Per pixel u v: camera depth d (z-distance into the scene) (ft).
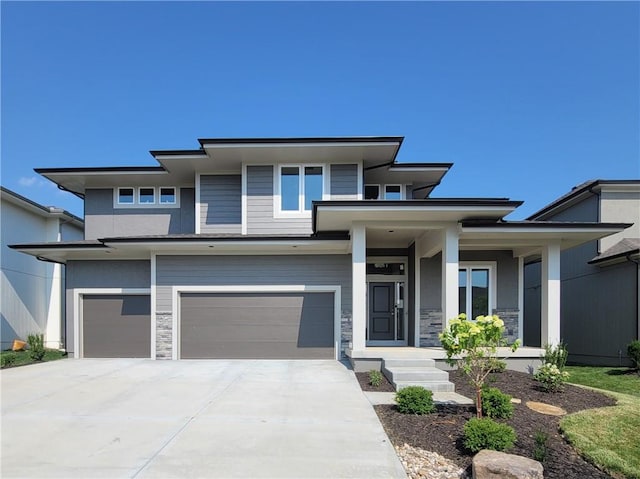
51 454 15.89
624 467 14.67
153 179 48.34
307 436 17.87
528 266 66.08
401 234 39.42
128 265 44.34
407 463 15.08
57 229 60.95
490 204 31.19
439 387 26.66
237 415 20.97
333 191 43.42
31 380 29.99
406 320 44.57
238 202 45.98
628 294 43.39
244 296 40.78
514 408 21.84
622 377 33.68
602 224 33.32
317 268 40.73
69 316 43.83
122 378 30.58
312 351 40.14
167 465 14.83
